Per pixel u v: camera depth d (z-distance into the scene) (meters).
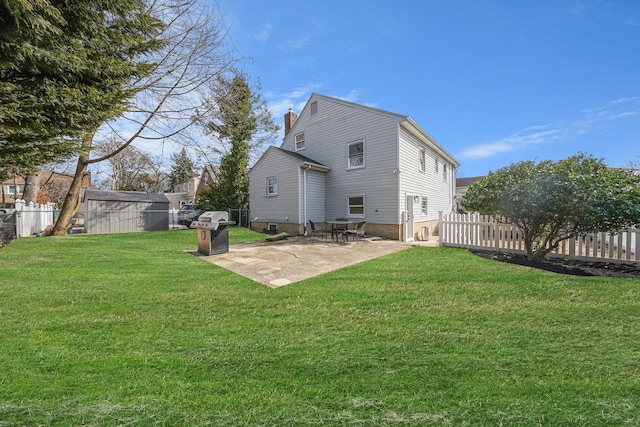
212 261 6.93
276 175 14.74
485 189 6.83
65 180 33.16
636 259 5.60
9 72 4.36
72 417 1.71
